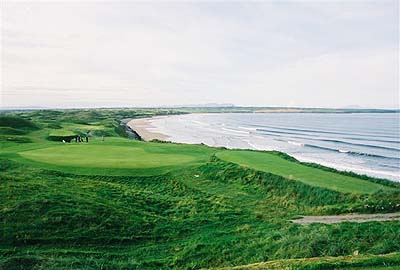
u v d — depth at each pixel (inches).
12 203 820.6
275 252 661.3
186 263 663.8
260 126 6368.1
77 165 1343.5
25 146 1867.6
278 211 997.2
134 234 778.2
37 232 729.6
